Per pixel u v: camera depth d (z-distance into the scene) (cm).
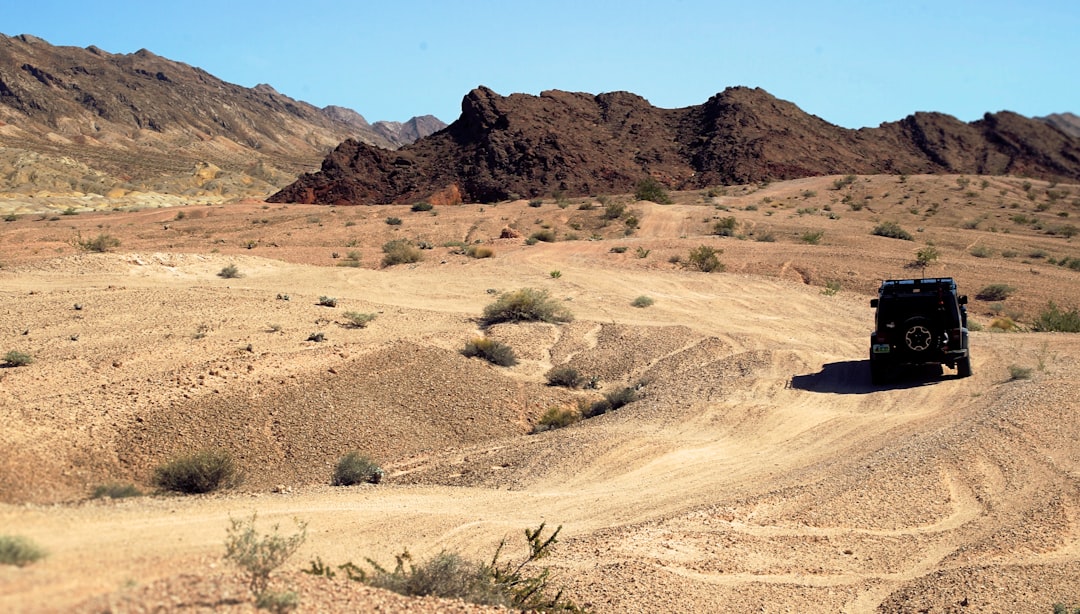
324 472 1900
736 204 9275
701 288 4231
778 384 2359
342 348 2658
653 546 1198
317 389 2295
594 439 1877
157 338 2677
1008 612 1036
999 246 5981
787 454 1734
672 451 1797
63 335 2664
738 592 1080
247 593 689
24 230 7294
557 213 7950
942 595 1074
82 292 3306
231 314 3070
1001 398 1941
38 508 945
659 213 7669
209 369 2314
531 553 1145
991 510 1342
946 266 4812
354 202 12519
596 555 1157
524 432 2341
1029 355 2467
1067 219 8125
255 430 2011
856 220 7569
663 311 3691
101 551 775
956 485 1440
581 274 4544
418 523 1242
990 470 1490
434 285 4150
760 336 3138
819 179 11525
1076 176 16112
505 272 4562
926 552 1216
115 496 1506
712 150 14450
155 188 19500
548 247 5566
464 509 1368
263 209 8931
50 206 12175
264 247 6056
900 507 1359
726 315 3612
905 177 10712
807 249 5253
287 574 778
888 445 1688
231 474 1722
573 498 1488
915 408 2016
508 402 2492
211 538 929
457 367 2661
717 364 2672
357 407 2250
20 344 2512
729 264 4916
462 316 3412
